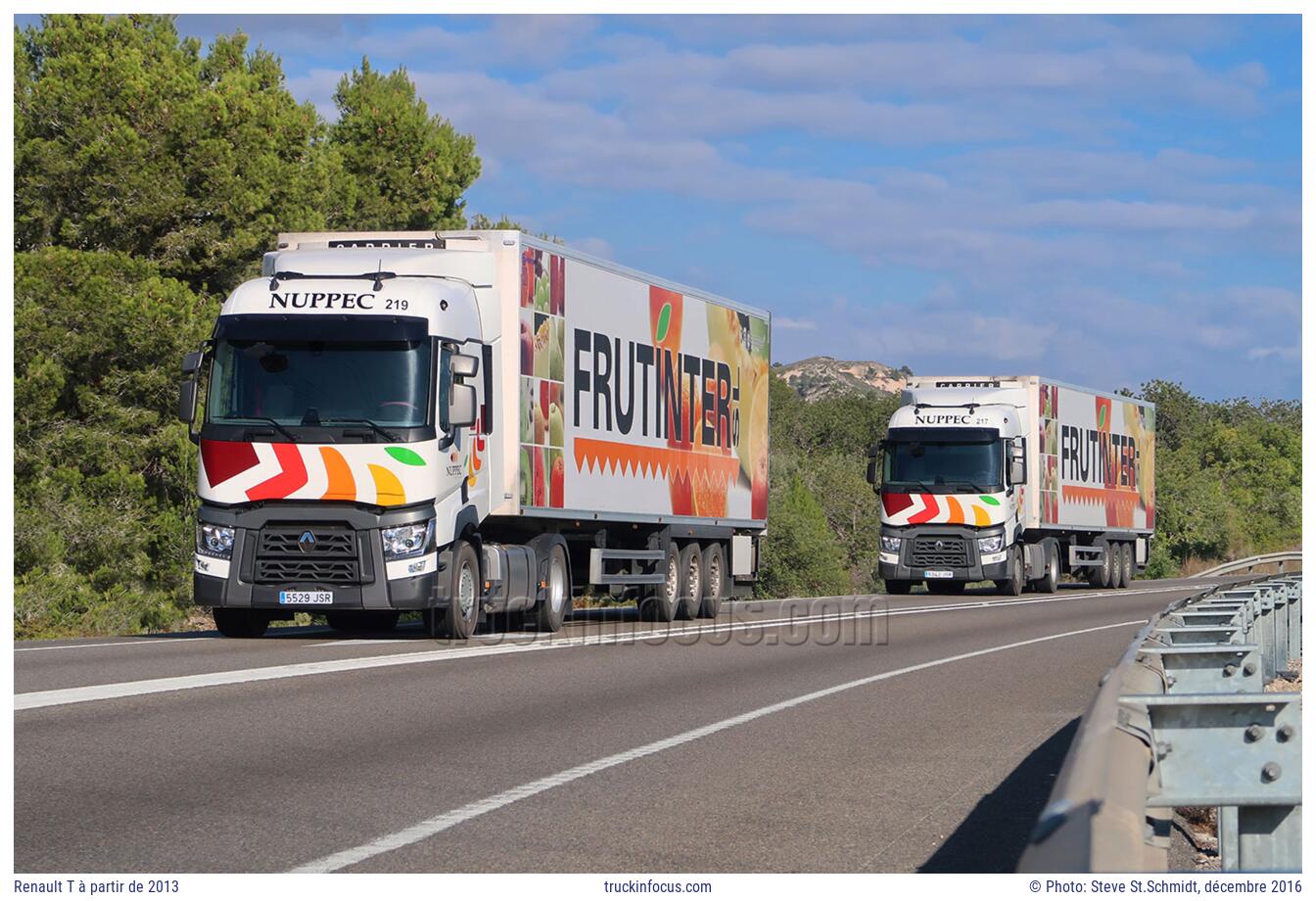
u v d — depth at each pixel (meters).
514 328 18.97
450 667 14.87
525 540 20.73
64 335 33.41
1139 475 50.03
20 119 35.31
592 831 7.39
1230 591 16.41
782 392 127.12
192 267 36.81
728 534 26.39
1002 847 7.30
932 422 37.78
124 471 34.03
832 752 10.17
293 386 17.00
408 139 49.09
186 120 36.06
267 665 14.41
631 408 22.48
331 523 16.81
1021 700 13.52
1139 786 4.54
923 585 52.53
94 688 12.09
